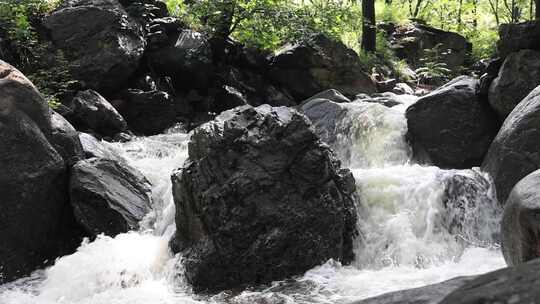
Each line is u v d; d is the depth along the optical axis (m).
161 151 9.59
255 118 6.70
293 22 13.59
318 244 6.42
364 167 9.55
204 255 6.27
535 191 3.41
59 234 7.29
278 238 6.30
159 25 12.41
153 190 7.96
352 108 10.09
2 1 11.20
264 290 5.98
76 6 11.48
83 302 5.95
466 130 8.98
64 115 9.78
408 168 7.88
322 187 6.55
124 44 11.23
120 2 12.56
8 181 6.74
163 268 6.50
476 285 1.18
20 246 6.84
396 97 12.54
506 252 3.71
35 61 10.72
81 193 7.15
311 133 6.62
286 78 13.41
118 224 7.11
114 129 10.23
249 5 13.45
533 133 7.37
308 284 6.02
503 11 23.77
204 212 6.35
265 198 6.36
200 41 12.44
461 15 23.02
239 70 13.46
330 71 13.47
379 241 6.94
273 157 6.47
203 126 6.79
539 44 8.65
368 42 16.89
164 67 12.09
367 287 5.83
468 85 9.30
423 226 7.04
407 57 18.81
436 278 6.02
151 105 11.19
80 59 10.95
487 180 7.66
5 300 6.05
